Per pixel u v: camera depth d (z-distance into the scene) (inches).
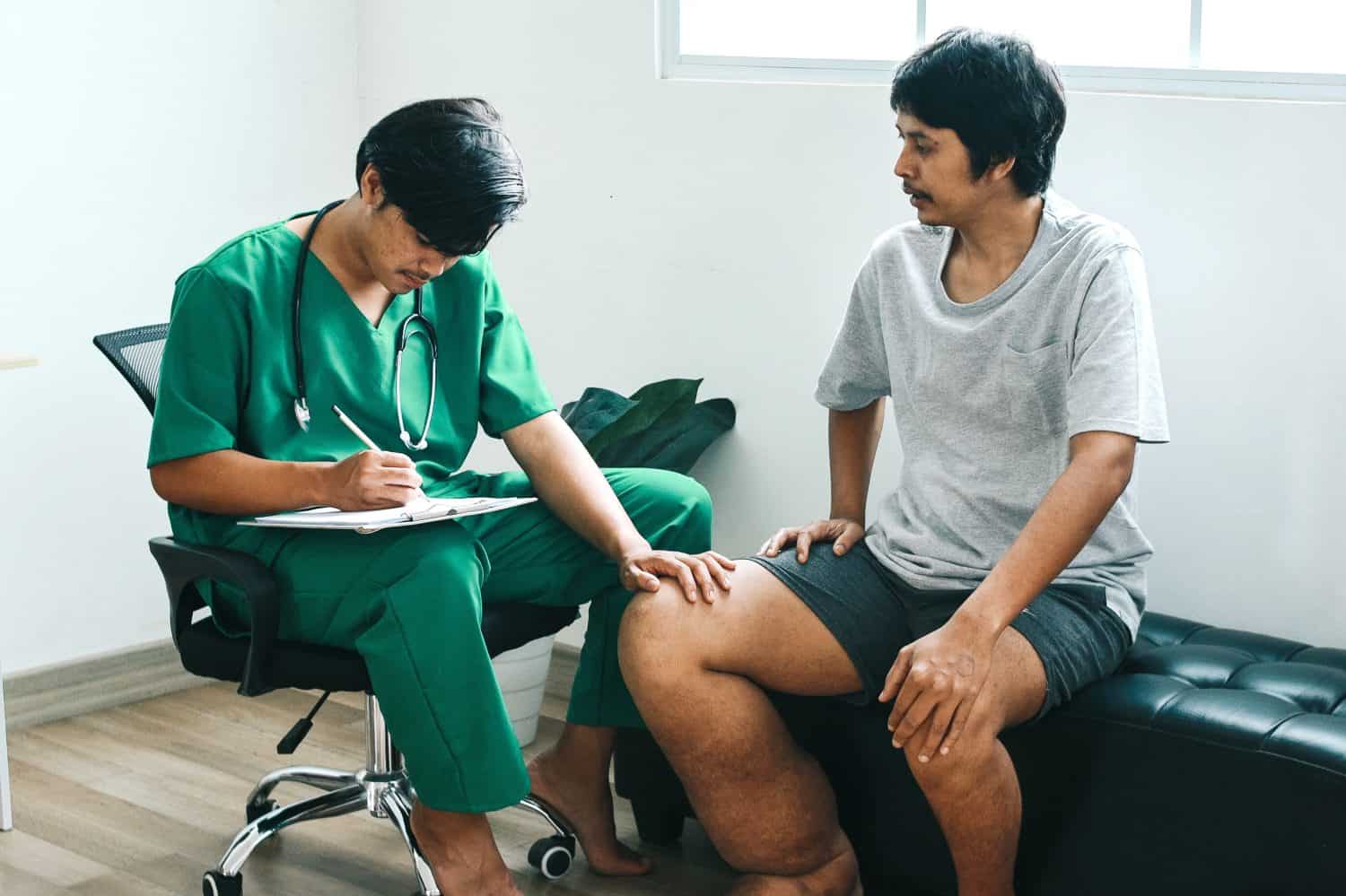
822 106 106.0
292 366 78.8
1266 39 98.7
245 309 77.3
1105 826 73.7
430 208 72.4
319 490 74.4
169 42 118.4
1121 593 78.9
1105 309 73.1
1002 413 77.7
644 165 115.4
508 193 73.7
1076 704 74.7
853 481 89.3
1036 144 73.7
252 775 103.6
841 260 106.6
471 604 73.9
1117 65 97.9
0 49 108.2
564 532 84.9
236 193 124.7
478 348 85.4
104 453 117.3
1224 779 69.8
